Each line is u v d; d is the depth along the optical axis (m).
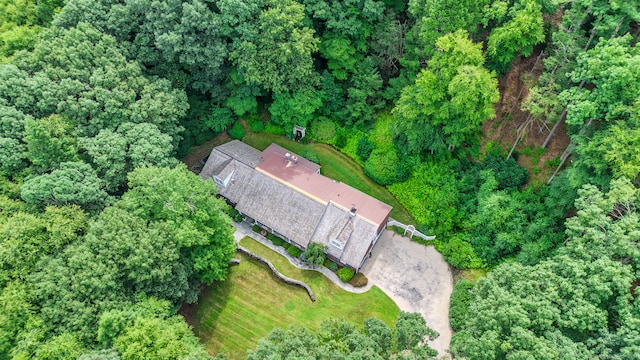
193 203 36.41
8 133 35.81
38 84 37.41
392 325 38.41
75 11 41.34
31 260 31.83
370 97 49.66
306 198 42.44
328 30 47.62
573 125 36.56
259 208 43.72
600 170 32.47
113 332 30.12
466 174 44.09
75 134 37.62
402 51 47.00
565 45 36.44
